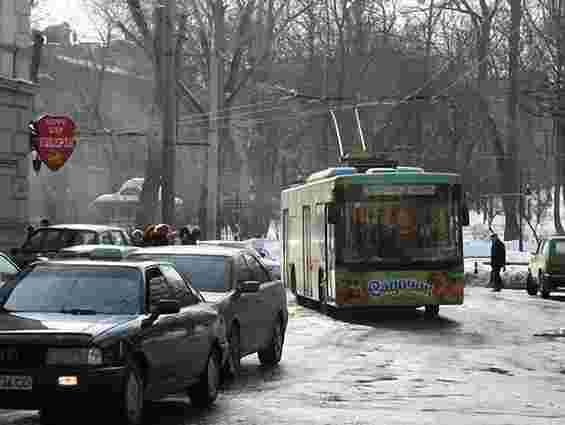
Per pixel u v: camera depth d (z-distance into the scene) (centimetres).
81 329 1502
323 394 1992
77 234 3884
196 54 9012
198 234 4700
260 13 9188
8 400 1471
